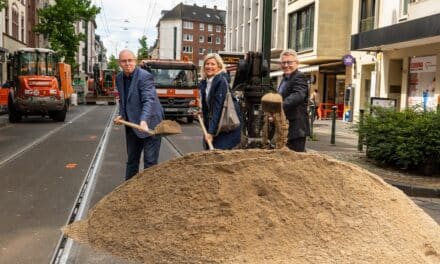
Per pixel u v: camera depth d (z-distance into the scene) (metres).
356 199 4.30
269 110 5.80
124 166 11.23
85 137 17.34
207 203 4.20
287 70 6.72
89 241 4.43
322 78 34.22
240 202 4.16
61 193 8.40
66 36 48.53
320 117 30.44
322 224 4.04
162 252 3.97
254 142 10.63
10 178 9.70
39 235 5.99
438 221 7.23
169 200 4.38
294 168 4.46
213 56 6.49
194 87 25.22
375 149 11.43
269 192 4.23
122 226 4.42
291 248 3.86
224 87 6.37
